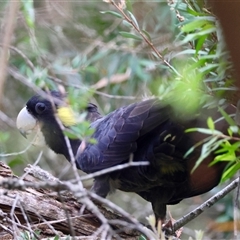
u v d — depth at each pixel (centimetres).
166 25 945
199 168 615
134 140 626
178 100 551
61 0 1036
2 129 1059
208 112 552
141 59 924
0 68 470
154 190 693
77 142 777
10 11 477
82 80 984
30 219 643
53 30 1045
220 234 912
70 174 1083
